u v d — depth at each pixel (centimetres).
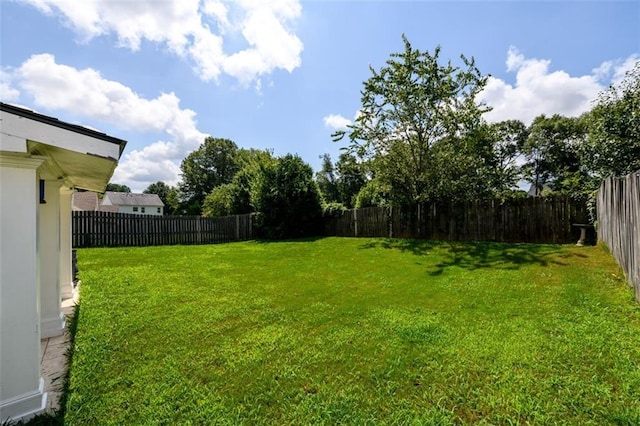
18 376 215
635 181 406
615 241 531
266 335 351
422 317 392
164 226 1402
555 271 551
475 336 327
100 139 224
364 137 1234
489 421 204
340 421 209
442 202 1067
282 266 773
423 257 799
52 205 375
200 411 221
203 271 720
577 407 212
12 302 214
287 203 1434
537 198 873
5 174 211
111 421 212
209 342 334
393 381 253
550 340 307
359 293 515
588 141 799
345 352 305
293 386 251
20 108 200
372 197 1636
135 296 511
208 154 4359
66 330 376
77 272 704
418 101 1134
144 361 293
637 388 226
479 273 595
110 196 3959
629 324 331
